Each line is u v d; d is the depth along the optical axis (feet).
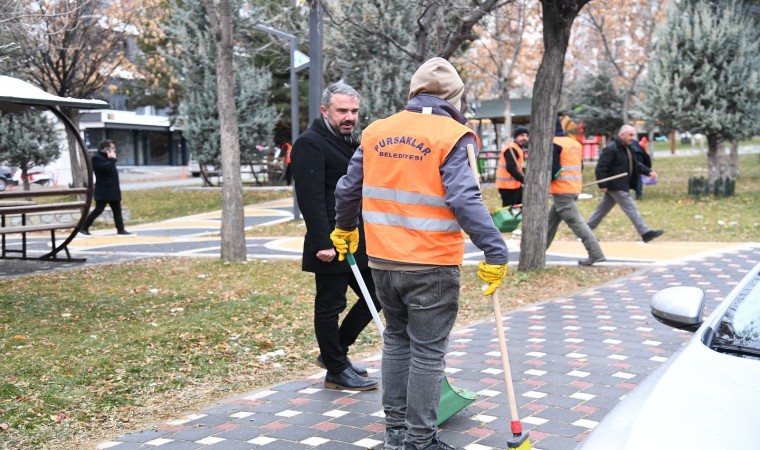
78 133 39.01
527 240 34.27
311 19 48.75
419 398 13.39
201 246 45.88
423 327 13.37
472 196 12.50
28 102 32.30
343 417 16.57
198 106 83.20
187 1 81.35
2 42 49.96
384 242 13.30
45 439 15.58
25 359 20.81
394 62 70.18
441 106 13.51
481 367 20.02
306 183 17.13
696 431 8.36
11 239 52.60
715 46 66.39
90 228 59.62
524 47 110.83
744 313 11.10
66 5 63.52
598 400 17.21
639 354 21.01
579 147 35.42
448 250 13.12
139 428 16.31
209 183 95.61
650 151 139.85
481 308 27.73
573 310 26.81
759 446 8.00
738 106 67.05
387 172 13.32
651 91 69.56
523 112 99.60
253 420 16.52
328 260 17.26
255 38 87.81
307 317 26.17
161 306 28.17
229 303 28.25
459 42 38.09
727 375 9.53
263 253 42.11
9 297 30.22
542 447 14.53
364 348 22.66
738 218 53.01
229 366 20.70
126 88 123.75
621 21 103.35
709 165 71.20
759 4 68.85
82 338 23.26
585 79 122.01
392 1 46.19
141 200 81.00
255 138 85.25
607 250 41.19
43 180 119.75
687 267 35.06
